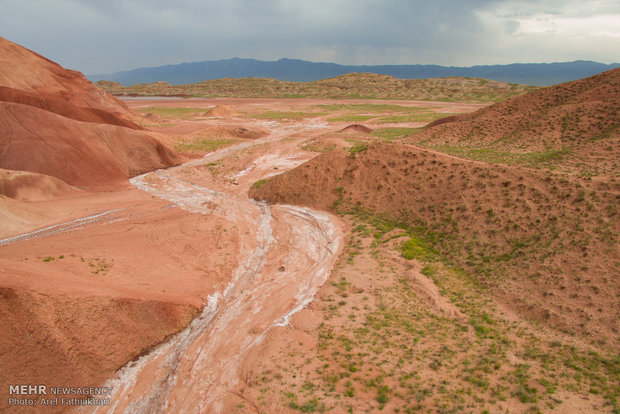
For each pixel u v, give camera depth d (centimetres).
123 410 1401
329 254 2503
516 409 1248
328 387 1392
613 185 2259
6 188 3216
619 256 1877
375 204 3022
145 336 1727
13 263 1831
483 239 2334
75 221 2986
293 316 1864
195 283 2145
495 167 2769
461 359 1507
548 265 1989
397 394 1334
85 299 1653
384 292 2003
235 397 1403
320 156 3547
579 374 1408
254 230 2950
